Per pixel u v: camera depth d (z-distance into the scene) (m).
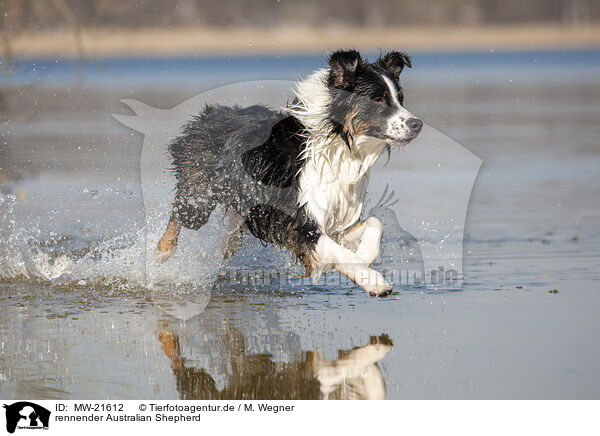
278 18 110.38
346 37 105.75
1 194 14.45
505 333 7.67
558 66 64.25
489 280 9.73
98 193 15.13
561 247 11.35
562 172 18.44
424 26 124.38
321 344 7.59
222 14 103.75
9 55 20.05
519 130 26.11
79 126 25.23
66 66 40.81
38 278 10.31
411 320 8.28
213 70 51.53
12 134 23.48
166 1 82.25
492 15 130.75
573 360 6.88
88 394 6.50
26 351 7.52
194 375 6.87
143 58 71.94
